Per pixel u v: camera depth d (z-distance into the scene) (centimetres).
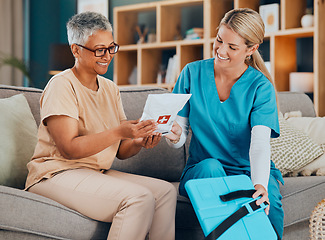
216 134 202
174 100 168
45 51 660
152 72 566
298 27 480
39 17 664
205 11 505
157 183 185
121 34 574
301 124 282
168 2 532
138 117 245
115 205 165
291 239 223
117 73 571
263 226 165
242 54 192
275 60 471
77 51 184
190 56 541
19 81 643
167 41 548
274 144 253
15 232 154
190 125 207
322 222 184
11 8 643
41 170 180
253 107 200
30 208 155
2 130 196
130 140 200
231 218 161
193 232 201
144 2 590
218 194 166
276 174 209
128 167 233
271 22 475
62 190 173
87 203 169
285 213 209
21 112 207
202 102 204
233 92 201
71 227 163
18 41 647
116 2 612
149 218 165
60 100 174
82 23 180
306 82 454
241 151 204
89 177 174
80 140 172
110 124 192
